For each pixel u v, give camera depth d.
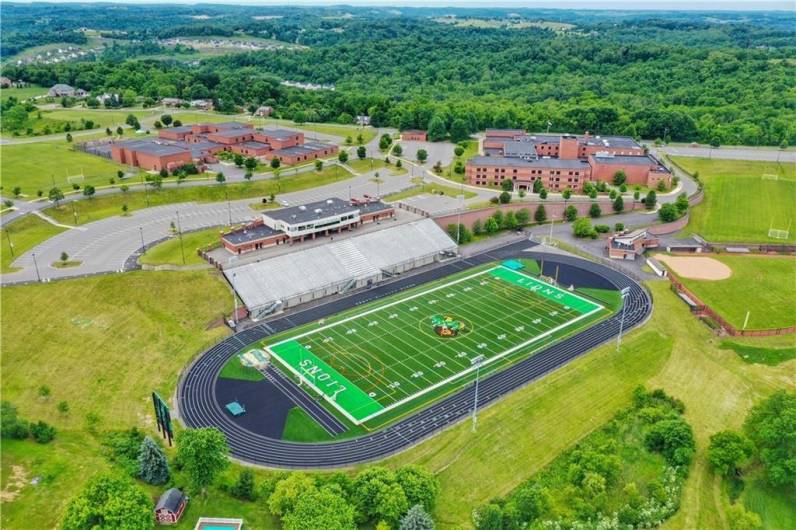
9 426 102.62
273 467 105.31
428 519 88.44
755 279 179.38
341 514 86.25
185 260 166.62
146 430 112.50
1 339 130.50
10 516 86.94
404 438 112.94
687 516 99.38
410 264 184.88
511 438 113.94
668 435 111.69
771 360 140.88
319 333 147.12
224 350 139.12
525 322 154.25
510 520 92.50
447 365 135.50
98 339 134.38
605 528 95.06
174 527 89.25
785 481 103.25
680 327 153.62
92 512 82.62
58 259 166.38
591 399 126.31
